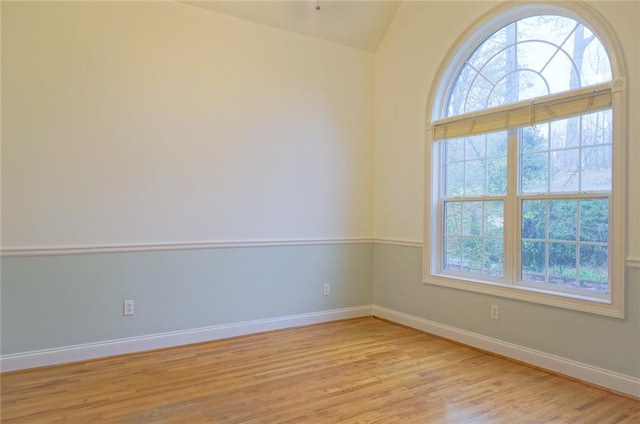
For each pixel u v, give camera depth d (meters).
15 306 3.04
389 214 4.59
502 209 3.55
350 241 4.63
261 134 4.07
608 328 2.80
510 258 3.46
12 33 3.03
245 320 3.99
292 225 4.25
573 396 2.69
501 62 3.60
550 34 3.24
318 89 4.42
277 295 4.17
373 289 4.78
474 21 3.70
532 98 3.30
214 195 3.82
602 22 2.83
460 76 3.97
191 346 3.64
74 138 3.23
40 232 3.12
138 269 3.48
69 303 3.22
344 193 4.59
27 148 3.08
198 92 3.74
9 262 3.02
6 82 3.01
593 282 2.95
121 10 3.41
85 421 2.33
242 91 3.97
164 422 2.33
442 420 2.38
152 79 3.54
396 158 4.51
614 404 2.58
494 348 3.50
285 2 3.96
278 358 3.36
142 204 3.50
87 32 3.28
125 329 3.43
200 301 3.76
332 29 4.38
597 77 2.94
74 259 3.24
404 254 4.39
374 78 4.78
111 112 3.37
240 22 3.96
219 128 3.85
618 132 2.74
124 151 3.42
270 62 4.12
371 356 3.42
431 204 4.08
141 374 3.00
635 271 2.68
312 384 2.85
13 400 2.57
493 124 3.54
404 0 4.36
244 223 3.98
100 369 3.09
